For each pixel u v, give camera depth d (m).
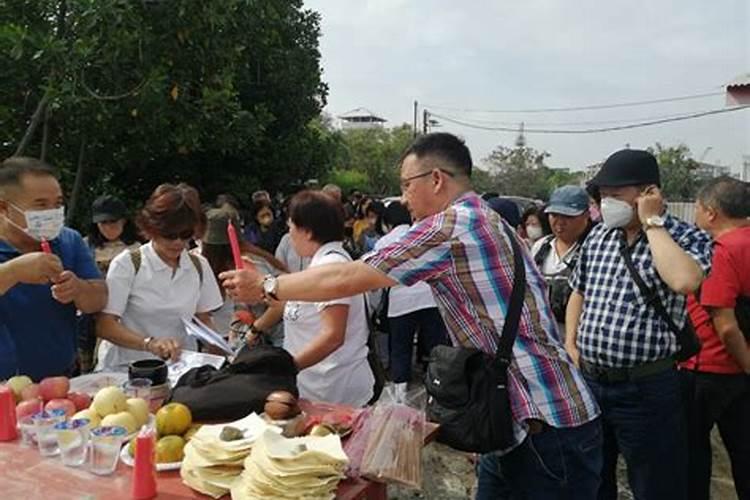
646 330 2.42
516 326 1.80
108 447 1.51
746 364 2.62
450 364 1.84
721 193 2.78
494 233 1.80
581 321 2.63
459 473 3.66
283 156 12.63
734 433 2.80
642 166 2.41
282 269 3.60
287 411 1.75
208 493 1.41
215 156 11.33
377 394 2.75
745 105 6.30
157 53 6.23
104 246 4.28
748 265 2.60
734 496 3.43
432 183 1.91
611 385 2.51
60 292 2.15
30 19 5.64
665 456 2.46
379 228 7.05
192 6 6.04
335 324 2.30
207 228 3.26
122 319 2.57
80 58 5.37
